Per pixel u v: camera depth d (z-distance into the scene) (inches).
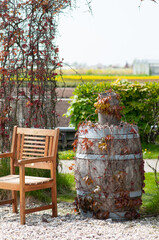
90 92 382.9
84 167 173.3
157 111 390.9
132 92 383.2
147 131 386.3
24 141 193.0
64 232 157.0
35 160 171.8
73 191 233.1
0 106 243.4
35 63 231.0
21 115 244.2
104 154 168.7
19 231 159.0
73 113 384.5
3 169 221.6
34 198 209.2
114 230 158.4
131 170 170.1
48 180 177.6
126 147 168.9
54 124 241.3
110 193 169.8
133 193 172.2
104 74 2034.9
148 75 1841.8
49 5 227.5
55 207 181.9
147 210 189.2
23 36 231.1
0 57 231.6
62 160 334.0
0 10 226.8
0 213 193.2
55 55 234.1
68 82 1123.3
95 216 174.2
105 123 177.3
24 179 167.9
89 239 147.6
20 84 233.5
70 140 386.6
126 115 391.5
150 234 153.0
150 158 339.0
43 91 232.4
